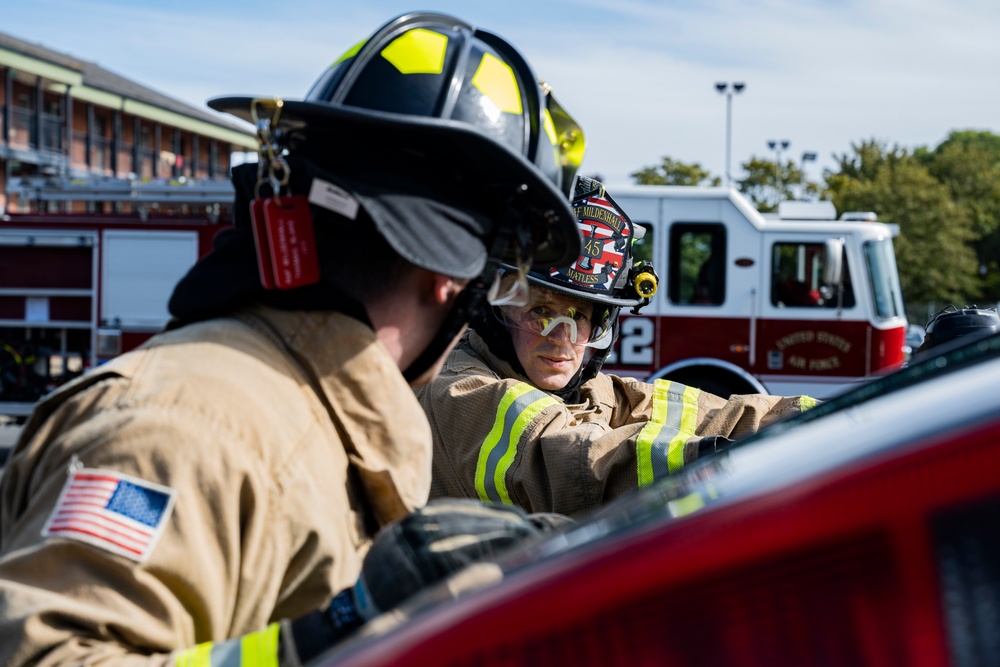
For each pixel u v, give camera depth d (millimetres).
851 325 9398
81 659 933
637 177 24500
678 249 9570
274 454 1085
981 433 604
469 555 960
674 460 1800
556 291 2191
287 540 1086
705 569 621
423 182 1195
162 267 10461
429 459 1259
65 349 10836
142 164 34312
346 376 1179
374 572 962
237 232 1245
